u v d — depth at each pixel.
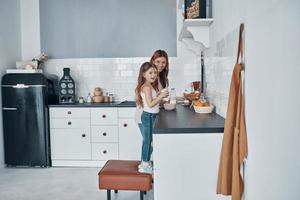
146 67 2.80
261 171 1.48
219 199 2.02
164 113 2.90
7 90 4.45
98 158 4.50
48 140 4.50
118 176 2.58
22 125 4.45
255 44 1.53
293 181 1.21
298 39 1.16
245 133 1.66
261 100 1.46
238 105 1.67
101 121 4.46
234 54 1.97
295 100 1.18
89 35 4.93
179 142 2.02
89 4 4.92
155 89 3.02
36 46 5.01
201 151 2.02
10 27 4.72
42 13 4.98
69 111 4.48
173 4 4.79
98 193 3.41
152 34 4.84
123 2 4.87
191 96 3.65
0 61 4.48
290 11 1.19
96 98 4.74
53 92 4.73
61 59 4.98
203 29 3.05
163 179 2.03
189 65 4.77
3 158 4.52
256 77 1.52
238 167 1.65
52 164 4.55
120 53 4.90
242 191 1.73
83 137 4.50
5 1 4.60
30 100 4.42
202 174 2.02
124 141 4.45
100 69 4.93
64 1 4.94
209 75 3.18
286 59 1.22
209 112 2.81
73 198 3.27
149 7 4.83
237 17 1.88
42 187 3.63
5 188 3.61
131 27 4.87
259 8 1.47
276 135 1.32
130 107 4.41
